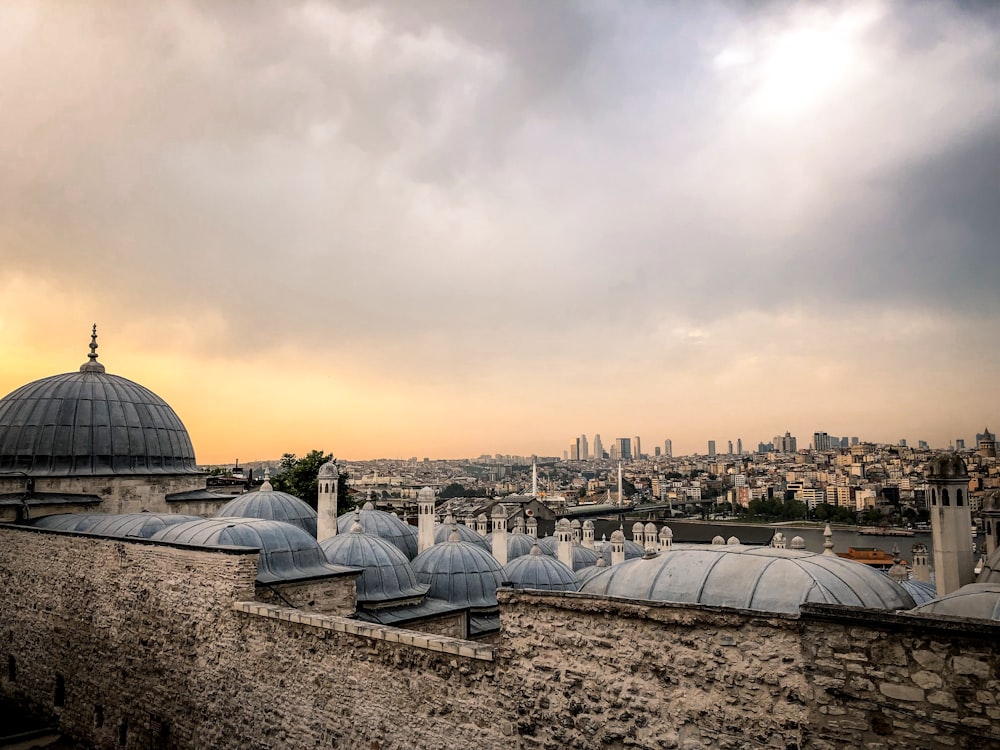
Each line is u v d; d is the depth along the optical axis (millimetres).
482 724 15164
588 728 13617
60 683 26953
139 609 24297
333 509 33406
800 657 11680
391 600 27531
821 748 11367
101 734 24953
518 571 33781
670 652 12875
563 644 14109
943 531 21688
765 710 11867
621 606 13391
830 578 13531
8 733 26328
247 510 31656
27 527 29734
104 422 36594
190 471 39625
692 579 14328
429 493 38094
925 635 10758
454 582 30438
